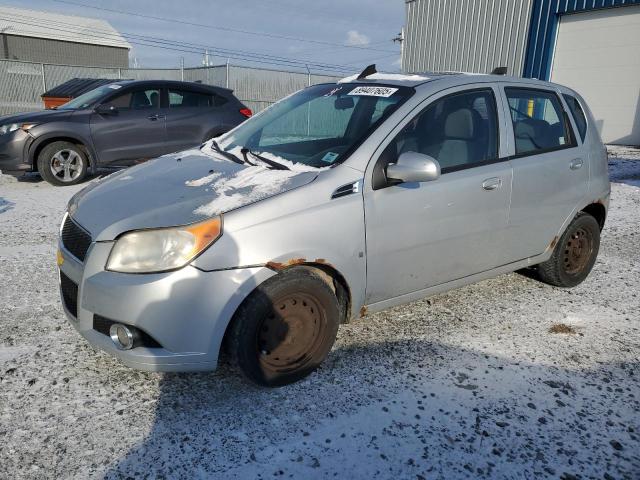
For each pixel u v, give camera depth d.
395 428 2.61
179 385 2.90
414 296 3.40
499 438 2.56
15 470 2.25
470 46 18.38
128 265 2.54
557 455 2.46
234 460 2.36
